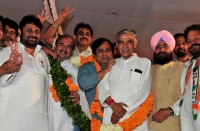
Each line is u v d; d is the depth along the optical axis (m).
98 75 3.96
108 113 3.86
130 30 3.97
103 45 4.19
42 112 3.66
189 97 3.78
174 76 4.07
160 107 4.00
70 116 3.89
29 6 5.96
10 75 3.42
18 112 3.50
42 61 3.83
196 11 5.99
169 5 5.95
